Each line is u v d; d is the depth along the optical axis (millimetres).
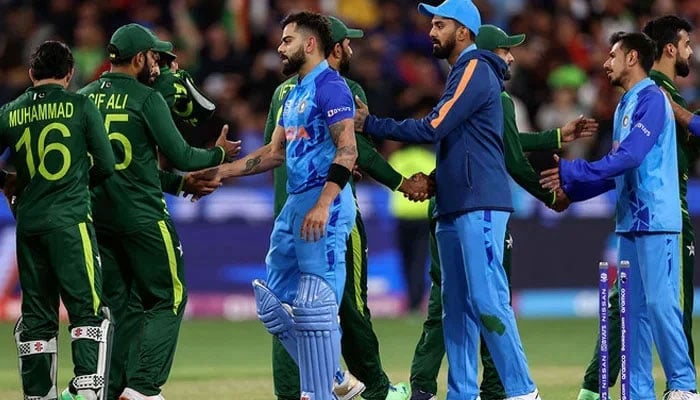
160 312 32344
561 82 72250
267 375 44344
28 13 73000
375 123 31000
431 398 34594
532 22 76250
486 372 34250
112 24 72562
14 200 32500
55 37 71938
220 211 64188
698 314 65000
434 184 32188
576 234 65500
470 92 30875
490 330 31500
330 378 29609
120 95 32250
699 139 34344
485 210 31297
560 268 65438
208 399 38312
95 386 30969
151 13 72500
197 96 33875
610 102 71750
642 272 32781
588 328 60188
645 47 32531
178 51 71125
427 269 64750
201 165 32562
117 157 32125
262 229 64438
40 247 31609
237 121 66875
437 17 31688
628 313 31000
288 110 30188
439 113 30797
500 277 31500
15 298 63000
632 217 32719
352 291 33000
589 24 78938
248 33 73250
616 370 34375
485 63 31281
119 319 33188
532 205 65375
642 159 32000
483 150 31438
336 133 29328
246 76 70438
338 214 29672
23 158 31500
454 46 31688
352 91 32719
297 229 29844
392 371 45469
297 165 29922
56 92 31609
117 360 33250
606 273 30297
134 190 32219
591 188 34438
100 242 32812
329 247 29594
